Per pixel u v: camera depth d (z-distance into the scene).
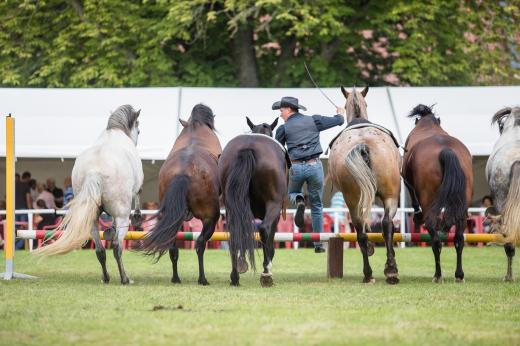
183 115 26.91
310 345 8.36
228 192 12.59
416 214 15.34
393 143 13.86
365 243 14.08
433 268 18.02
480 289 13.03
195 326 9.34
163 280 14.73
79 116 26.95
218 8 34.81
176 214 12.96
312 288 13.06
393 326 9.48
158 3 34.47
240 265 13.38
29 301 11.30
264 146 13.07
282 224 25.84
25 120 26.66
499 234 14.78
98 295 11.94
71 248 12.83
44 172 29.95
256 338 8.70
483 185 29.73
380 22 34.62
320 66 34.81
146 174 29.09
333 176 14.06
